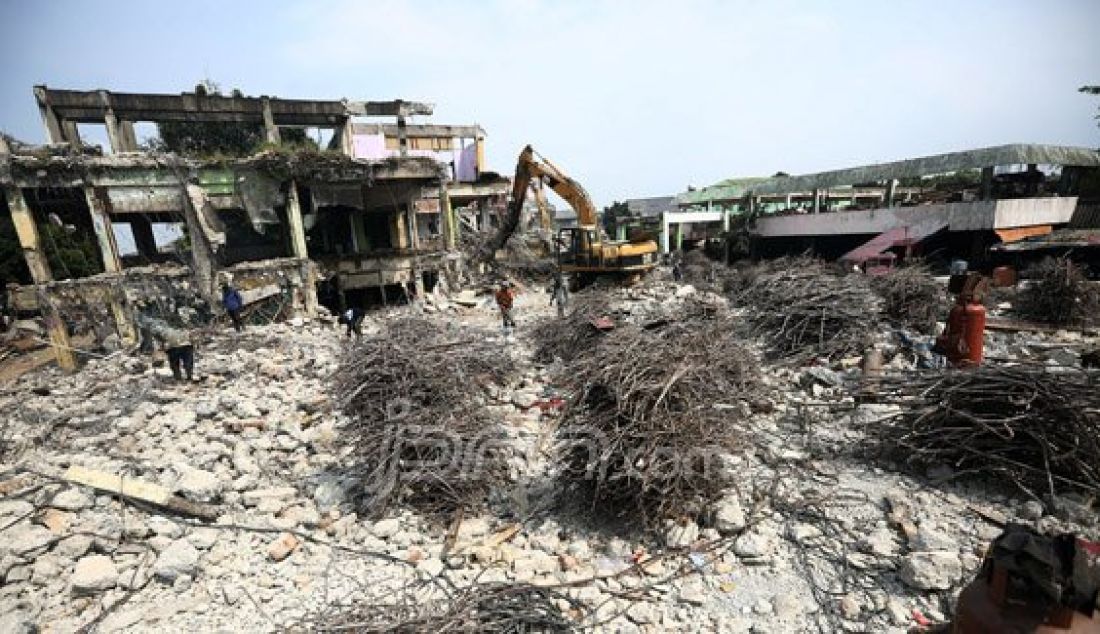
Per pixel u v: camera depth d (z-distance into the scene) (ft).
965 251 73.15
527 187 77.10
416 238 74.02
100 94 57.36
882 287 40.32
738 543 15.35
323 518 18.67
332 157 59.36
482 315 63.41
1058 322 37.04
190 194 52.44
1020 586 7.25
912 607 12.64
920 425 18.90
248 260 66.85
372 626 11.69
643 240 72.49
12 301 63.16
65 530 17.70
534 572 15.03
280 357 40.93
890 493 17.37
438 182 74.28
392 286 74.79
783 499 17.58
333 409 24.93
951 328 23.76
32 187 46.32
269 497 19.89
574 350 36.29
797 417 23.98
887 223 78.38
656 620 13.12
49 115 56.44
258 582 15.49
